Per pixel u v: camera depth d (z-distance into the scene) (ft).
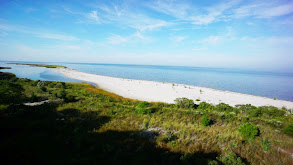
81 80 198.49
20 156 18.02
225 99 120.37
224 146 30.25
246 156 27.02
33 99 59.52
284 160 26.40
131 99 103.45
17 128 26.37
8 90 71.61
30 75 231.50
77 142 23.34
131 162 21.15
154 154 24.73
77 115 42.96
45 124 29.76
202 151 27.12
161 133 34.68
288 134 38.78
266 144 31.45
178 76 369.09
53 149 20.97
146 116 47.19
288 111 74.59
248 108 77.00
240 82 271.08
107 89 140.26
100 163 19.48
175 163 22.70
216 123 45.11
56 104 53.78
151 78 302.04
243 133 34.91
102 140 26.53
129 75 351.25
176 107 73.72
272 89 193.88
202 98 120.26
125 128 35.17
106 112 48.70
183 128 38.40
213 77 368.68
